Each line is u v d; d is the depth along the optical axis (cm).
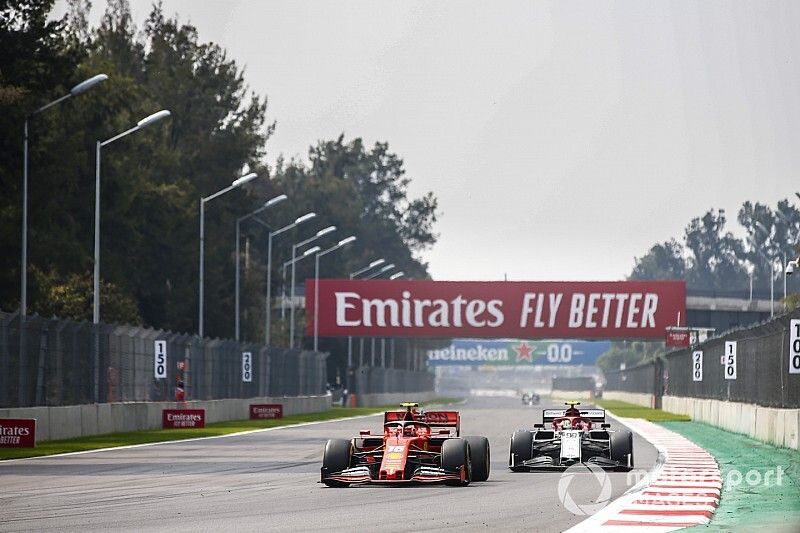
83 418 15512
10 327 13388
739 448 12900
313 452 12600
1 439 13050
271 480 8919
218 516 6488
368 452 8412
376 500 7306
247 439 15500
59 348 14788
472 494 7650
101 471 9912
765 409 14200
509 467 9688
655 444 13750
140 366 17862
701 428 18225
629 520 6259
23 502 7288
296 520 6291
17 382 13588
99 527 6009
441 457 8238
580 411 10119
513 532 5791
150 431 17675
